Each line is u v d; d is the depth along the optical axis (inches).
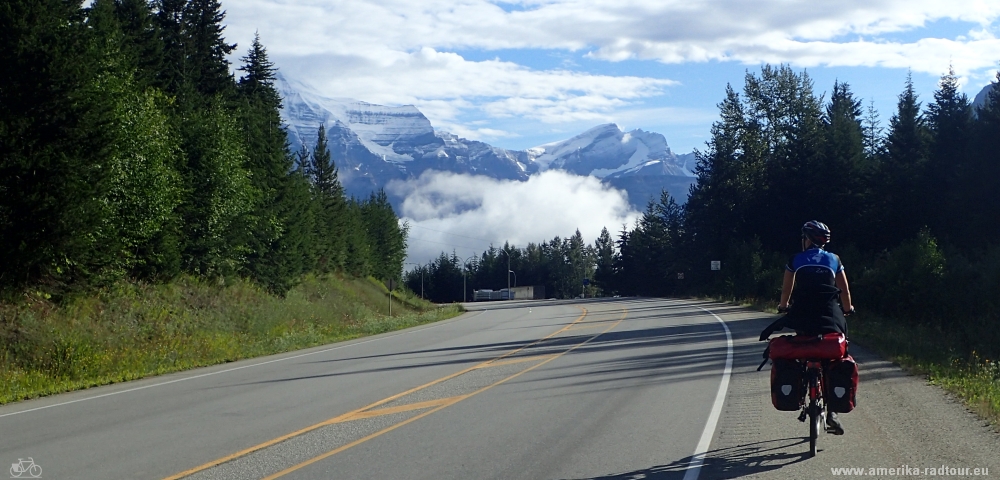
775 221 2637.8
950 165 2135.8
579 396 482.9
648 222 4771.2
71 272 953.5
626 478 286.7
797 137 2719.0
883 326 978.7
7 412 494.9
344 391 535.8
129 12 1800.0
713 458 313.6
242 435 382.0
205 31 2290.8
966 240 1909.4
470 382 564.4
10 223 833.5
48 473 313.0
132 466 321.1
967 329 874.1
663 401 456.1
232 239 1491.1
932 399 439.2
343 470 306.7
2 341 767.7
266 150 1904.5
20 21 858.1
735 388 499.5
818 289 311.9
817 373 305.1
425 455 329.7
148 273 1216.2
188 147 1393.9
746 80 2947.8
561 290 7810.0
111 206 1019.9
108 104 933.2
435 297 6840.6
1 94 857.5
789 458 309.9
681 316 1428.4
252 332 1216.2
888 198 2325.3
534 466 306.7
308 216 2116.1
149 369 746.8
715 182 2999.5
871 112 3444.9
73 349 754.8
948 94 2529.5
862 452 316.5
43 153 849.5
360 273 3019.2
